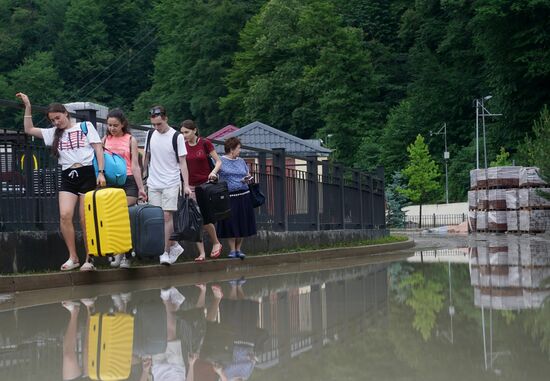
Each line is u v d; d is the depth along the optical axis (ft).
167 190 40.93
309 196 66.23
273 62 314.55
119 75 390.01
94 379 16.43
